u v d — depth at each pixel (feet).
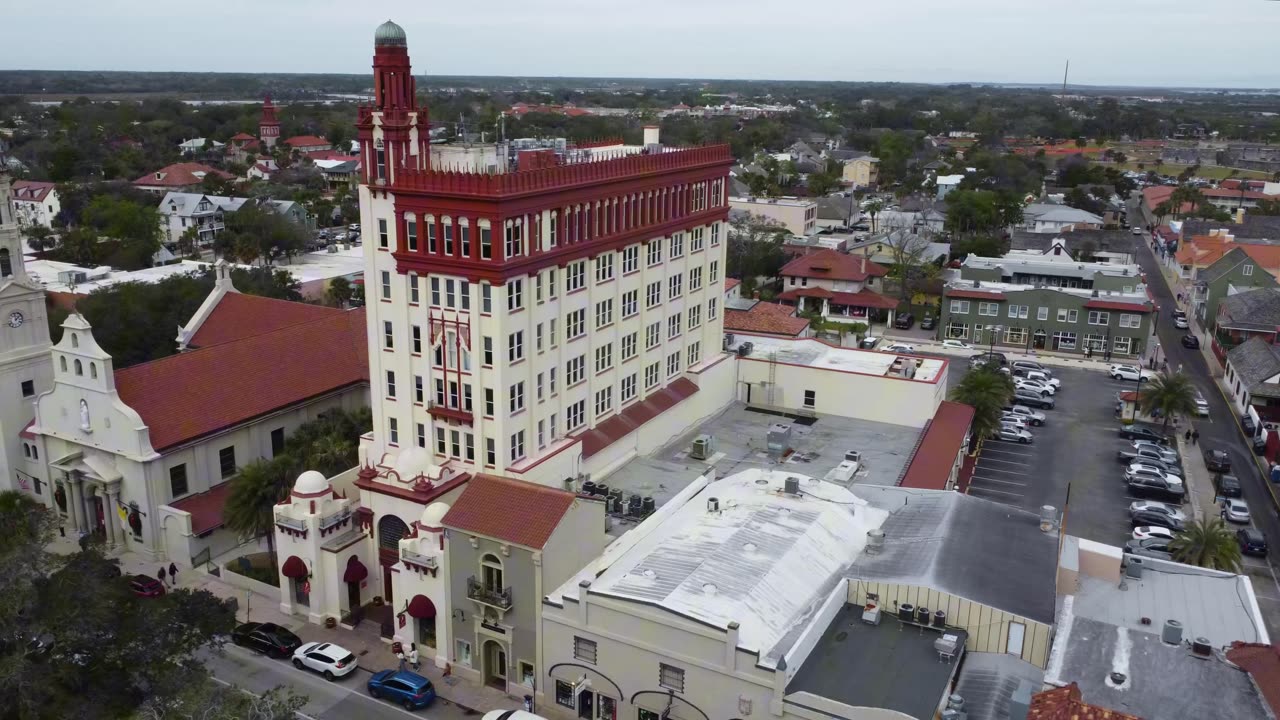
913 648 160.35
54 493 246.88
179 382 247.70
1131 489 294.05
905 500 211.82
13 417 252.21
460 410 209.56
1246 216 651.25
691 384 280.51
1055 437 344.69
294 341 281.95
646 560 182.70
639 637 164.66
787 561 179.83
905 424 290.35
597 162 226.17
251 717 134.21
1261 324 431.84
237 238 540.11
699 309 286.25
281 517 210.38
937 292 510.58
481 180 192.34
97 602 140.46
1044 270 486.38
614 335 243.40
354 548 211.61
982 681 153.38
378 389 221.46
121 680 139.64
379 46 201.36
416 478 205.77
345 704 183.21
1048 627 157.17
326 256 584.81
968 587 166.81
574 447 225.56
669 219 259.80
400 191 202.59
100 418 233.55
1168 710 144.56
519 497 184.34
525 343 208.95
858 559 185.37
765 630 159.74
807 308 506.48
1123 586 183.01
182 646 150.82
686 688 160.97
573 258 221.25
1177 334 488.85
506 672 186.60
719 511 202.80
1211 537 221.66
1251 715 143.54
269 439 263.49
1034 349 458.09
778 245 563.48
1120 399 365.61
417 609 191.83
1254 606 174.70
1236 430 352.49
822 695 147.84
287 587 214.07
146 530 234.58
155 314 344.28
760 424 290.35
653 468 242.58
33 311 254.47
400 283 210.18
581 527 183.83
